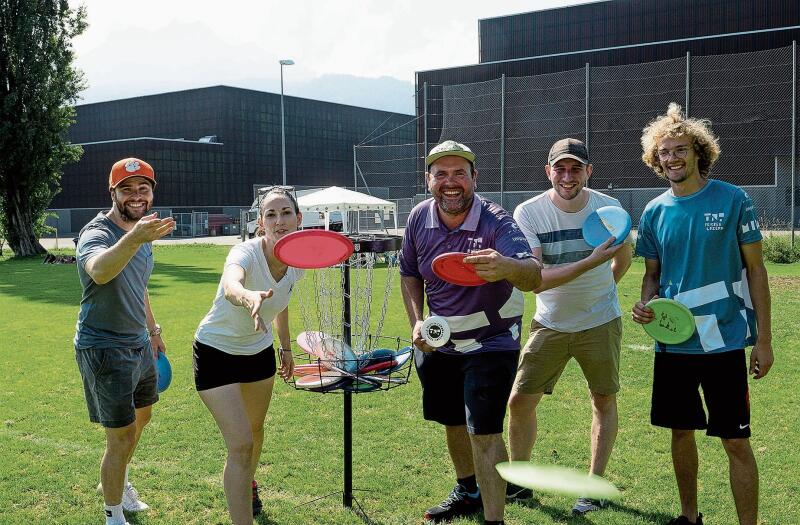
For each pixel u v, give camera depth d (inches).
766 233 872.9
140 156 2475.4
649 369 276.8
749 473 132.3
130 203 143.2
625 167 1322.6
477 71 1608.0
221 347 133.3
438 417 149.2
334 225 874.1
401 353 149.2
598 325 158.1
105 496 142.6
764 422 208.2
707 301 133.6
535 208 159.9
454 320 137.5
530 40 1907.0
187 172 2598.4
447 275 118.2
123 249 124.1
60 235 2466.8
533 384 160.2
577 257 157.9
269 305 136.1
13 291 609.9
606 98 1325.0
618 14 1807.3
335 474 175.3
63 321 432.5
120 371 140.3
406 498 161.0
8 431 211.9
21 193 1164.5
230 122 2765.7
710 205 133.6
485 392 132.8
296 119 3002.0
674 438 141.1
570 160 152.2
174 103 2883.9
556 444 193.8
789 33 1311.5
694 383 136.3
